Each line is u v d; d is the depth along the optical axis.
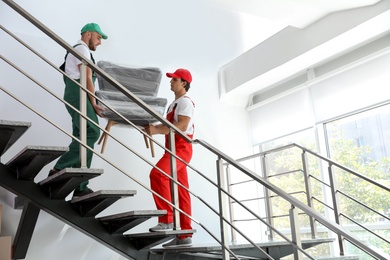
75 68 2.85
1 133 2.17
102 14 4.54
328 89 4.45
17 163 2.41
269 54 4.64
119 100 2.98
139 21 4.78
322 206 4.41
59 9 4.29
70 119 4.03
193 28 5.17
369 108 4.03
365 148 4.10
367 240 3.93
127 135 4.30
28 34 4.03
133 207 4.16
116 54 4.53
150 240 2.66
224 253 2.18
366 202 4.02
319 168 4.51
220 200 2.20
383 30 3.78
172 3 5.09
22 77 3.89
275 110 5.07
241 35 5.54
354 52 4.23
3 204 3.51
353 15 3.73
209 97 5.11
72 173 2.18
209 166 4.80
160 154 4.44
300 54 4.25
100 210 2.55
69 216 2.58
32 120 3.84
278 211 4.91
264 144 5.25
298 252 1.82
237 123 5.26
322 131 4.53
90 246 3.85
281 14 3.96
